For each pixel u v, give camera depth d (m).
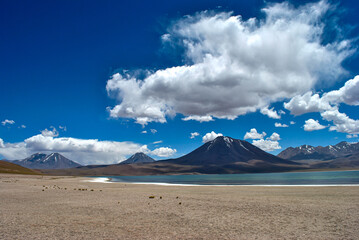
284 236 13.46
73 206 24.00
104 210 21.75
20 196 32.78
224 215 19.42
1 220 17.33
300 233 14.02
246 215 19.36
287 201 27.02
